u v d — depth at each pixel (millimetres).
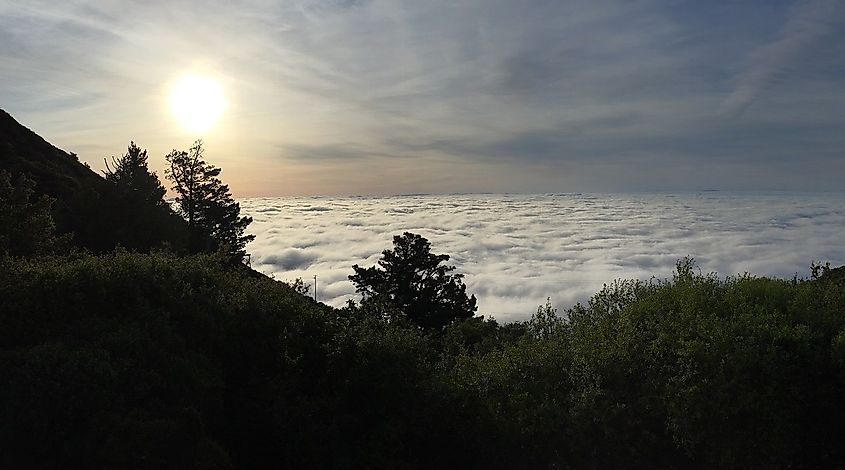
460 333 24578
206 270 13367
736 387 10062
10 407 8602
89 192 33719
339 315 13391
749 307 11906
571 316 14703
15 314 10422
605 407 10672
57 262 13211
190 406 9609
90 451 8562
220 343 11523
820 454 10148
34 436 8641
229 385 11227
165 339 10570
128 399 9312
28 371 8820
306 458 10367
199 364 10648
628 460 10641
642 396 10727
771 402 9883
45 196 22672
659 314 12492
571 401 11273
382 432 10602
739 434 9930
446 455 11234
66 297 10961
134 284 11570
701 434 9914
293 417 10570
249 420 10641
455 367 14305
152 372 9688
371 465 10312
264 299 12672
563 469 10508
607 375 11336
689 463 10484
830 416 10219
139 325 10570
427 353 13789
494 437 11047
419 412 11203
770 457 9750
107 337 10062
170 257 13789
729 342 10586
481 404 11391
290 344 11695
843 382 10156
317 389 11500
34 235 21297
